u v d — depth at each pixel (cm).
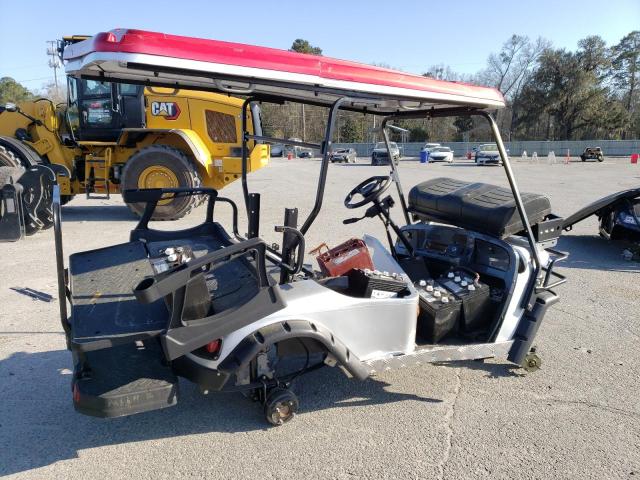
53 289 515
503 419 302
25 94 6372
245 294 266
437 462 261
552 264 355
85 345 224
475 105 307
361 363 284
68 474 250
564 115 5825
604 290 548
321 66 249
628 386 342
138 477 249
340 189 1516
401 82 273
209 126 925
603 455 268
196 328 240
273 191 1458
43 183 757
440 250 389
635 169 2631
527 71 5981
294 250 294
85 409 235
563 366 370
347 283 303
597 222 948
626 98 6234
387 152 415
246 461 261
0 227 729
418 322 327
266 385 278
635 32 5969
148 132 900
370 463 260
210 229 395
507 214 336
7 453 265
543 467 258
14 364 359
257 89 291
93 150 939
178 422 295
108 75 276
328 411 308
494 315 339
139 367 264
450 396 328
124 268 316
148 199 374
